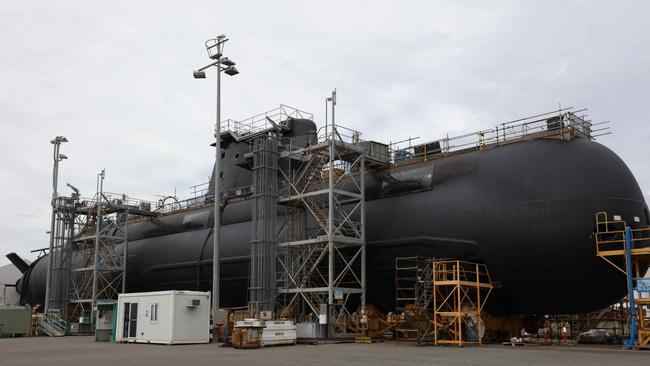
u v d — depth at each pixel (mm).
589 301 29906
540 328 37281
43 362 20828
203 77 39312
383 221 35281
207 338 33125
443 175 33938
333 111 35656
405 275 33656
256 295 36906
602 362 19172
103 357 22984
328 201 38125
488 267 30625
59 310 55312
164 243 53219
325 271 37781
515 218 29750
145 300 33812
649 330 25688
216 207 35812
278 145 39500
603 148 31141
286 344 30562
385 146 39062
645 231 29672
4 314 45781
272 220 37656
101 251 56562
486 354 22938
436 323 28938
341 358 21406
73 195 58750
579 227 28422
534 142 31875
